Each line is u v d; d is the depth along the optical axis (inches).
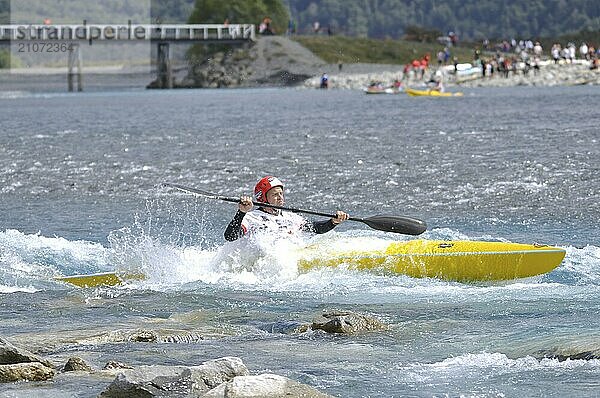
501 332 825.5
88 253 1254.9
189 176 2012.8
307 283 1083.3
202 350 784.3
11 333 855.7
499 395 653.9
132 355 768.9
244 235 1138.7
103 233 1407.5
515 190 1711.4
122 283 1107.3
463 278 1084.5
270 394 616.1
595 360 713.0
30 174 2080.5
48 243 1315.2
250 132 2987.2
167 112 4222.4
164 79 7775.6
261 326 877.8
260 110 4242.1
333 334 836.0
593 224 1398.9
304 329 852.0
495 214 1504.7
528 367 711.1
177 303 980.6
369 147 2432.3
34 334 844.0
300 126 3189.0
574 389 657.6
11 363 709.3
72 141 2802.7
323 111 4052.7
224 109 4384.8
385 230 1159.6
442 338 813.9
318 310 940.6
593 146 2287.2
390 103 4606.3
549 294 997.2
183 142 2706.7
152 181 1950.1
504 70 6894.7
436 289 1049.5
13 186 1904.5
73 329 866.8
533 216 1475.1
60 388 669.9
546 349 751.7
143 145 2645.2
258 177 1979.6
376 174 1953.7
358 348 786.8
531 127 2866.6
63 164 2242.9
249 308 955.3
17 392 662.5
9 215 1574.8
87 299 1002.1
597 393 647.8
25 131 3198.8
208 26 7426.2
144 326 875.4
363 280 1091.9
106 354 774.5
